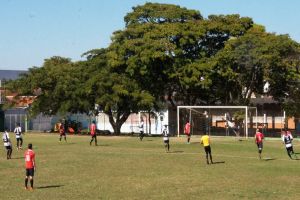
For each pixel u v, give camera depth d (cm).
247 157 3803
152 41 6456
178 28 6525
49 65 7675
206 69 6400
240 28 6800
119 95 6550
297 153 4153
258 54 6150
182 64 6494
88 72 7025
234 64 6500
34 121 9112
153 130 7881
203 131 6538
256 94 7212
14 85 7650
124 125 8206
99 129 8438
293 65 6372
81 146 4797
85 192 2256
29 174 2359
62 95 7150
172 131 7406
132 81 6619
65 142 5356
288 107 6781
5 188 2380
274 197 2125
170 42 6506
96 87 6706
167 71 6469
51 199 2089
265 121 7262
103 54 7175
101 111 7256
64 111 6969
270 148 4638
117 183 2519
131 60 6475
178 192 2252
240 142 5375
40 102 7381
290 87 6681
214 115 6569
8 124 9169
